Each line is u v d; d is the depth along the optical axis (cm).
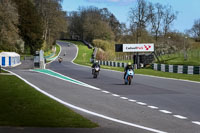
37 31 11781
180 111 1302
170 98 1700
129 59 9631
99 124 1008
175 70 4253
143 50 5922
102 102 1536
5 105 1285
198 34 14925
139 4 8925
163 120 1112
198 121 1102
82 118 1067
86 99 1636
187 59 6094
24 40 11638
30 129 847
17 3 11556
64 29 12719
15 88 1961
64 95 1789
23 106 1280
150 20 9169
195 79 3075
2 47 8081
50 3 12169
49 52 12544
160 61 6144
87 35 17050
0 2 7056
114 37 16425
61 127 905
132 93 1919
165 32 9412
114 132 886
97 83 2588
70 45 15900
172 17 9338
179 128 981
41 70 4550
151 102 1550
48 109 1222
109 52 11725
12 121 950
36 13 11988
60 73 3853
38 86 2275
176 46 9131
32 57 10300
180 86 2380
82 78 3109
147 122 1072
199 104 1491
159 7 9281
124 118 1138
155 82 2728
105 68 5553
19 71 4203
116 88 2206
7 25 7131
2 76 3038
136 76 3534
